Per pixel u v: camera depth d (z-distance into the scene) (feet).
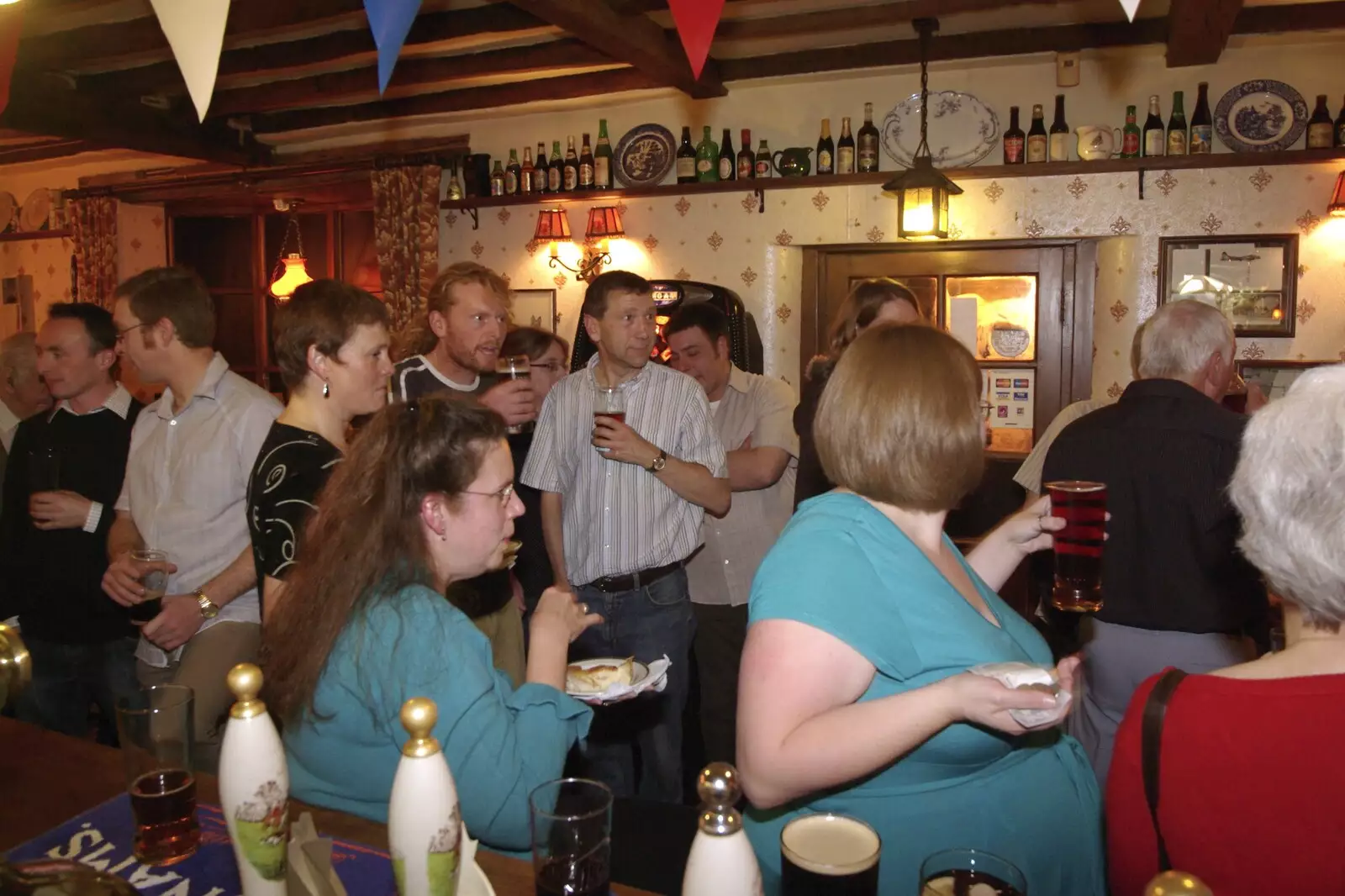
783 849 3.01
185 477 6.93
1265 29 11.84
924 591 3.93
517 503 4.35
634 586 8.42
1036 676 3.38
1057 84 13.16
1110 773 3.13
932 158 13.76
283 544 5.12
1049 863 4.06
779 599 3.69
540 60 13.93
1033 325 13.94
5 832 4.03
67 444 8.25
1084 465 6.62
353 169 17.76
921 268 14.43
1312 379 3.00
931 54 13.35
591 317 8.47
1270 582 2.95
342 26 13.32
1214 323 6.66
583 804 3.38
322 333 5.66
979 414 4.04
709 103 15.07
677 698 8.62
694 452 8.51
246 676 3.07
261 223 19.94
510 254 16.52
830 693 3.59
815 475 8.48
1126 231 13.03
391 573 3.95
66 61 14.35
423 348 8.98
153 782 3.79
